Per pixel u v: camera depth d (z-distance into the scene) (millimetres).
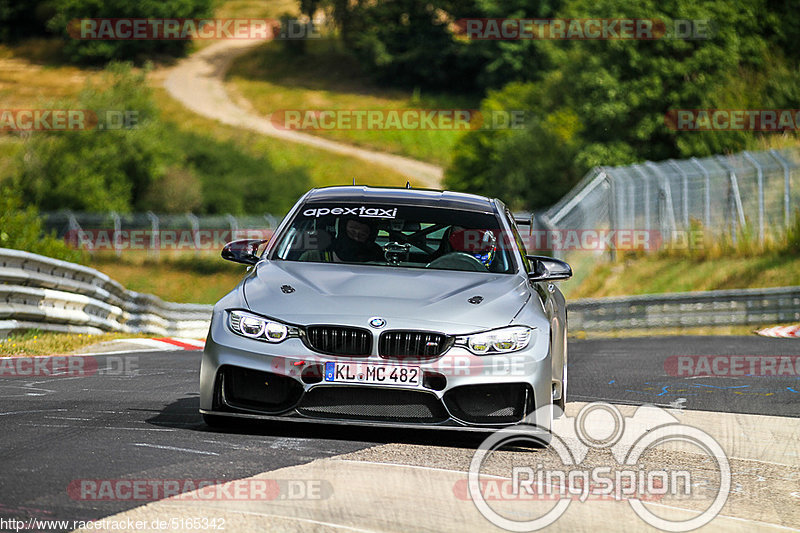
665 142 165000
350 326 19828
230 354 20188
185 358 42031
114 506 14086
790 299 80875
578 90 169375
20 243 59719
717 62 159625
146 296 65125
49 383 29875
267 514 14039
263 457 17969
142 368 36250
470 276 22641
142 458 17438
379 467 17578
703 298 82750
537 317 21016
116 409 24031
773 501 17000
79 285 50500
